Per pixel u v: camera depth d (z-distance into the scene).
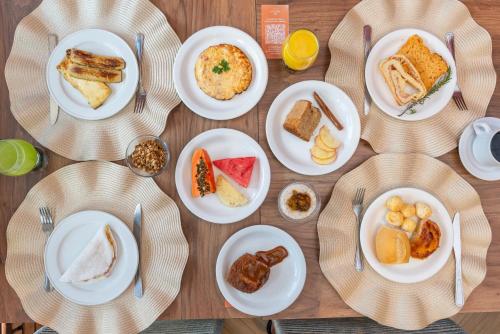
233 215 1.02
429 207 1.05
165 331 1.24
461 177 1.08
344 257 1.05
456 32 1.11
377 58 1.09
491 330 1.81
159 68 1.07
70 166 1.04
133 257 1.02
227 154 1.06
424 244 1.04
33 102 1.05
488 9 1.12
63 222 1.02
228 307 1.04
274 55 1.09
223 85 1.04
